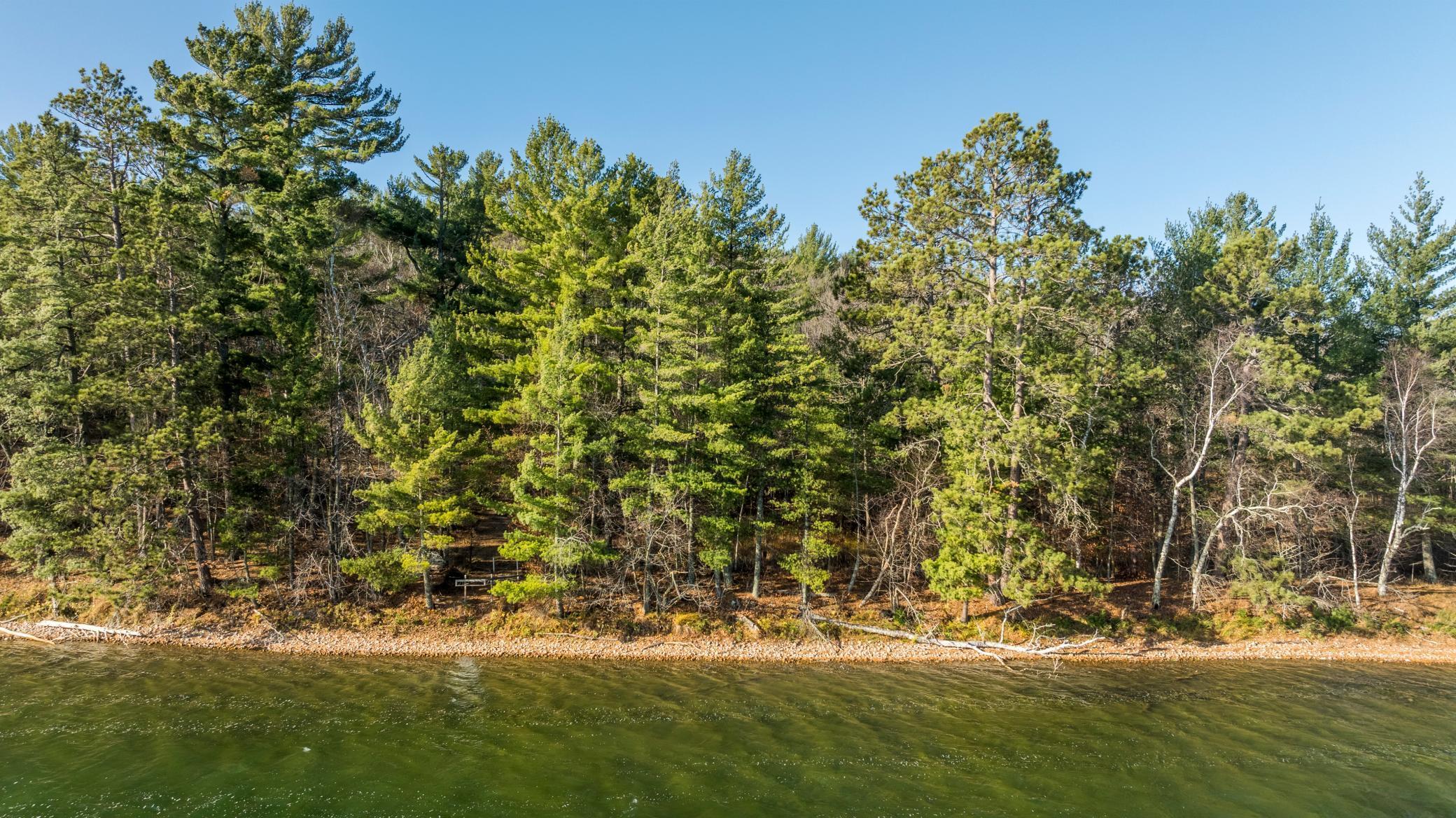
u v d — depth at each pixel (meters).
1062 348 29.69
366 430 28.39
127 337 25.67
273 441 27.25
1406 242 36.56
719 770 17.83
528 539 27.80
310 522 30.03
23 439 28.19
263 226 29.64
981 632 29.45
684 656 27.55
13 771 16.42
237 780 16.41
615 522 31.41
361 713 20.73
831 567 34.75
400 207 38.50
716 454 29.44
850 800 16.52
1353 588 34.44
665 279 28.28
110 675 23.06
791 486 30.47
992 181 28.69
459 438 30.02
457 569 31.98
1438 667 28.61
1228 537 33.72
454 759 17.88
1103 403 29.23
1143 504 36.50
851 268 33.88
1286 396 31.89
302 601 28.36
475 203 41.25
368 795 15.95
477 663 25.97
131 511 26.67
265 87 31.36
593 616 29.05
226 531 27.09
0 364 25.42
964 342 27.92
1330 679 26.78
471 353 32.22
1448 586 35.50
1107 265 28.22
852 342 33.94
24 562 26.61
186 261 26.64
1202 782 18.00
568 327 27.20
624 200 34.47
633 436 28.52
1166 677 26.58
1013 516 28.59
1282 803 17.02
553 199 33.62
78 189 26.27
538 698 22.52
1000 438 27.14
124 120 26.92
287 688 22.59
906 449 29.30
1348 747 20.39
